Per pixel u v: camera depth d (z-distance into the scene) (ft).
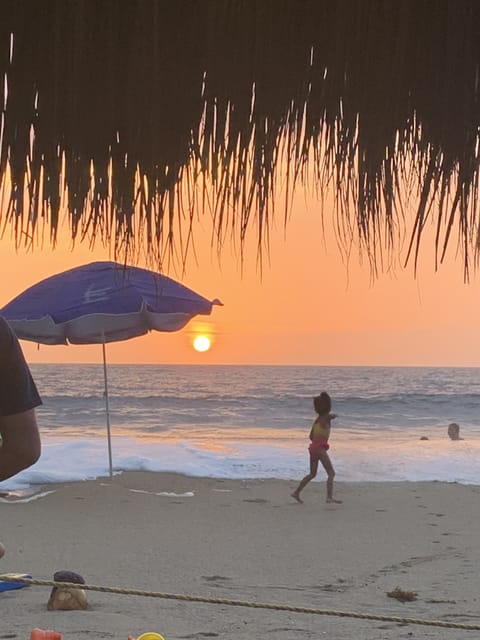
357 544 29.35
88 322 37.58
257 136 4.84
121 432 89.76
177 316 37.73
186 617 17.71
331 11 4.85
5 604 18.38
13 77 4.82
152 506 37.45
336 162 4.94
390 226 5.02
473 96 4.94
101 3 4.78
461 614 18.98
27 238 4.92
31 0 4.79
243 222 4.91
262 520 34.37
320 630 16.89
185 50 4.77
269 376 246.47
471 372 301.22
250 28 4.80
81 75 4.81
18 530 31.17
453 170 4.96
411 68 4.92
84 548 27.94
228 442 75.25
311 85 4.87
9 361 5.09
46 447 58.34
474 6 4.90
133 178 4.84
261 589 22.04
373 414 118.93
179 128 4.80
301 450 64.49
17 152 4.87
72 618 17.04
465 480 48.60
